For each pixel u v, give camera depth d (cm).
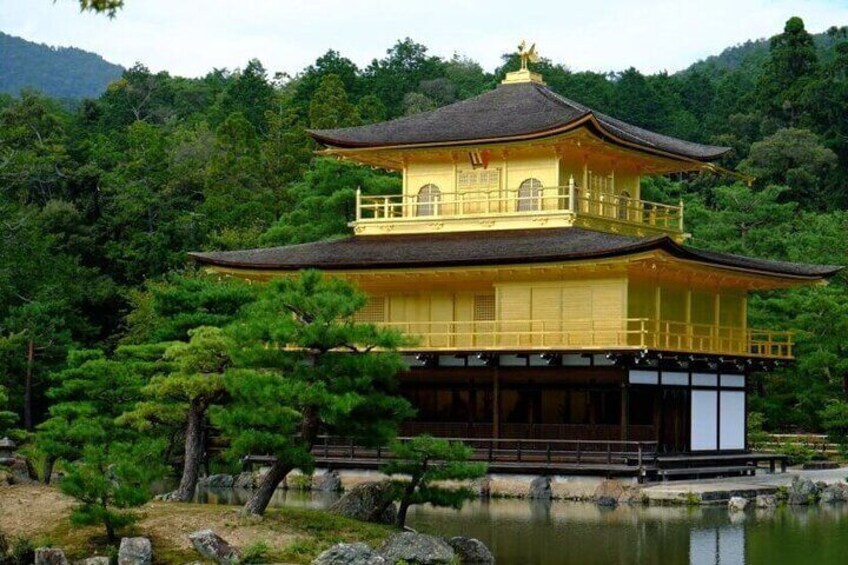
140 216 11994
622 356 7025
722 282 8025
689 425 7594
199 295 7094
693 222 11469
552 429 7362
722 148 8681
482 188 8100
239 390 4894
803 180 14200
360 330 4916
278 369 5056
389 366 4947
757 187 14450
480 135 7838
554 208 7819
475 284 7738
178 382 5391
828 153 14400
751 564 4819
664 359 7319
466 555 4747
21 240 10538
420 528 5659
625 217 8331
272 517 4891
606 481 6825
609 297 7238
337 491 7069
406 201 8312
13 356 8969
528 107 8275
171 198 12700
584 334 7212
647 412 7375
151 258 11494
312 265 7644
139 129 14275
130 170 12800
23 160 11975
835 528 5750
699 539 5416
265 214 12412
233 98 17862
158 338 7044
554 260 7144
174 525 4688
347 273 7625
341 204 10831
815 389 9325
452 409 7731
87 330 10256
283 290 5038
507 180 8044
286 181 13450
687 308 7781
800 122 15862
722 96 18638
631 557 4962
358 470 7319
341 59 18050
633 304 7256
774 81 16638
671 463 7206
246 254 8044
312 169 12538
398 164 8556
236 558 4359
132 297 10312
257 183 13312
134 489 4553
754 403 9506
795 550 5128
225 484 7288
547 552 5072
